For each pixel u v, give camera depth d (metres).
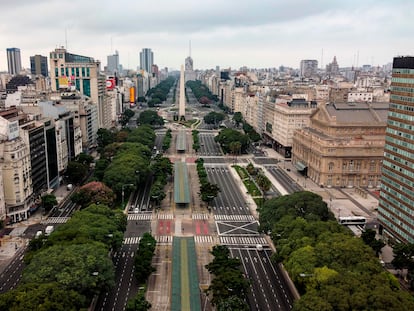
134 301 141.12
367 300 125.69
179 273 164.25
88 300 143.62
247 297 159.75
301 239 170.38
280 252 170.00
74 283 137.62
